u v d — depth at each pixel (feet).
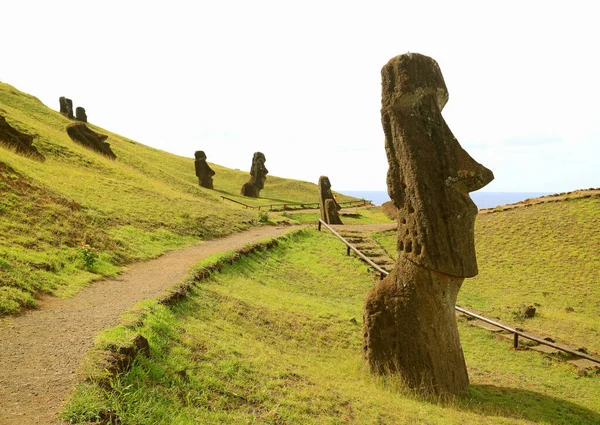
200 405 21.08
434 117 32.19
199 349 26.76
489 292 63.10
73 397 17.79
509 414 29.17
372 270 65.77
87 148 119.44
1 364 20.70
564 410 31.27
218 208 95.86
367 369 33.53
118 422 17.51
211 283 44.34
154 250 55.93
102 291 35.83
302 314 42.83
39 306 30.07
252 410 22.17
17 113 116.98
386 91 33.24
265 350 31.45
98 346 22.16
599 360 39.42
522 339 46.29
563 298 60.44
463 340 46.47
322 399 25.17
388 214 82.23
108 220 59.26
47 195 55.01
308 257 70.69
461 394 31.94
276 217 109.91
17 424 16.03
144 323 26.96
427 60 32.60
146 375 21.33
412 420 25.12
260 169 170.09
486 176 31.50
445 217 31.32
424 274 32.01
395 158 33.40
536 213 87.35
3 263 33.71
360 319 46.37
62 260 40.40
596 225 78.13
